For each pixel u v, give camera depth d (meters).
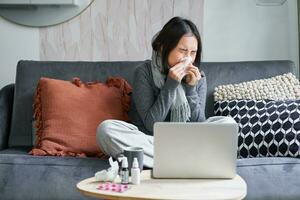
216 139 1.64
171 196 1.45
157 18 3.00
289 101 2.39
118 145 1.99
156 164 1.66
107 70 2.71
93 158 2.13
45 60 3.01
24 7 2.98
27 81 2.68
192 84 2.19
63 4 2.97
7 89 2.75
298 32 2.98
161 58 2.19
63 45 3.01
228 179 1.67
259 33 3.01
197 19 3.00
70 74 2.70
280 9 3.01
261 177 1.93
